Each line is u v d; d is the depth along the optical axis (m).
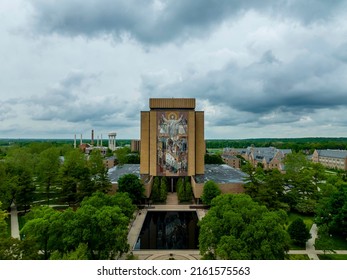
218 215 46.81
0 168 79.81
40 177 107.31
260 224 39.56
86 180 85.81
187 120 112.94
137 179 92.50
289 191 90.69
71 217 45.19
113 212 48.34
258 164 171.38
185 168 113.19
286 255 43.53
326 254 55.62
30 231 44.41
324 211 65.88
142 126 117.69
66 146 196.50
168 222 81.06
